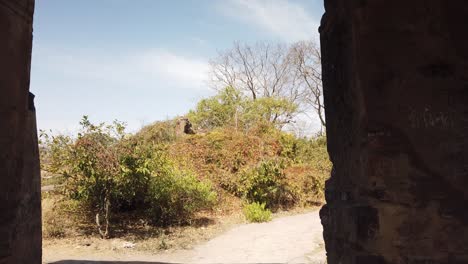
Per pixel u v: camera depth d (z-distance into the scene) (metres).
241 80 32.78
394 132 2.50
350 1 2.64
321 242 8.02
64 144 8.62
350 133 2.81
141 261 6.59
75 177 8.70
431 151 2.47
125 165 8.79
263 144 14.22
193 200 9.97
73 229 8.98
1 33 2.35
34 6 2.74
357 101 2.63
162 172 9.56
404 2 2.53
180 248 7.71
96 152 8.60
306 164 14.87
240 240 8.38
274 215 11.87
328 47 3.24
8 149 2.43
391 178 2.47
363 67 2.54
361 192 2.62
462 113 2.48
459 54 2.51
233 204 12.09
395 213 2.46
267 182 12.55
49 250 7.46
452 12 2.54
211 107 25.11
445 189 2.45
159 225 9.66
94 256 7.03
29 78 2.69
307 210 12.73
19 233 3.46
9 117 2.44
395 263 2.45
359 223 2.56
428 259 2.43
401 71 2.51
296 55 32.19
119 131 9.01
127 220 9.80
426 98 2.50
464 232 2.42
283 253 7.16
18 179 2.54
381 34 2.54
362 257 2.53
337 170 3.10
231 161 13.47
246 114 23.56
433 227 2.44
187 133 17.62
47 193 9.46
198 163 13.36
